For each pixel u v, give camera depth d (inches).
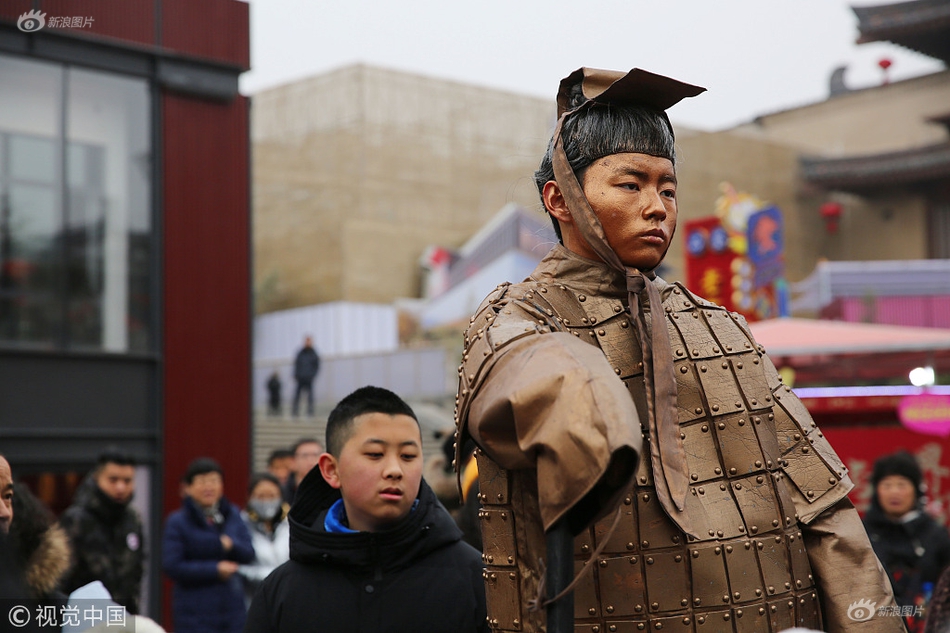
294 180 1165.1
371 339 1093.1
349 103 1147.9
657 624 54.0
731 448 58.6
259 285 1148.5
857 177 1107.9
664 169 57.7
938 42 1133.1
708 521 55.9
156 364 428.5
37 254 403.2
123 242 425.4
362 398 100.0
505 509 55.9
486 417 47.0
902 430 225.0
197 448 434.0
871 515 174.4
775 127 1141.1
